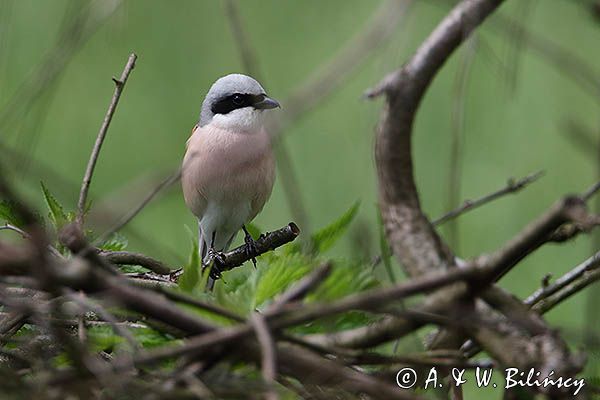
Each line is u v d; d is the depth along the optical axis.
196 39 13.59
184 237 11.68
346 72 7.24
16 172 4.89
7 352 4.55
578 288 5.23
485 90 13.27
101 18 6.98
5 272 3.64
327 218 12.30
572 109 13.12
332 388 4.12
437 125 13.23
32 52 12.50
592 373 4.72
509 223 12.45
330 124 12.91
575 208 3.68
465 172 12.80
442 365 4.23
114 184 12.70
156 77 13.45
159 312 3.84
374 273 5.06
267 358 3.68
